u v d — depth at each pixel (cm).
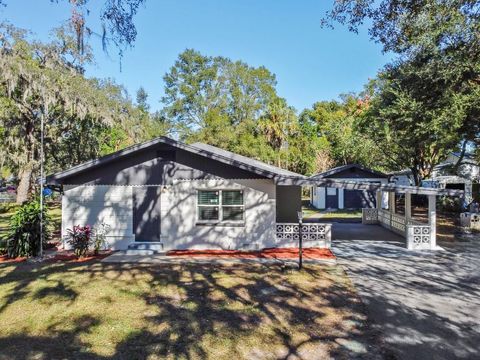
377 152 2783
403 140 2009
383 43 1250
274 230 1298
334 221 2183
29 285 868
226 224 1295
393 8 1100
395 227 1730
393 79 1853
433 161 2658
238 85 4556
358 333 599
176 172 1303
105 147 3956
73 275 961
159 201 1321
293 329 614
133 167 1305
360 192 2966
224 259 1150
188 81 4756
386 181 2598
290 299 767
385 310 703
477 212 2195
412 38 1357
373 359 512
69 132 2958
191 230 1302
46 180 1263
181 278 932
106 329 615
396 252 1260
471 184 2667
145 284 879
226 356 521
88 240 1210
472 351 535
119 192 1305
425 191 1262
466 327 622
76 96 2411
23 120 2627
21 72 2158
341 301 754
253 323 640
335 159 3934
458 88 1584
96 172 1304
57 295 794
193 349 543
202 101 4631
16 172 2973
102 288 846
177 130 4694
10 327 624
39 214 1211
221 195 1302
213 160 1300
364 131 2780
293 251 1265
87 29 822
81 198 1309
